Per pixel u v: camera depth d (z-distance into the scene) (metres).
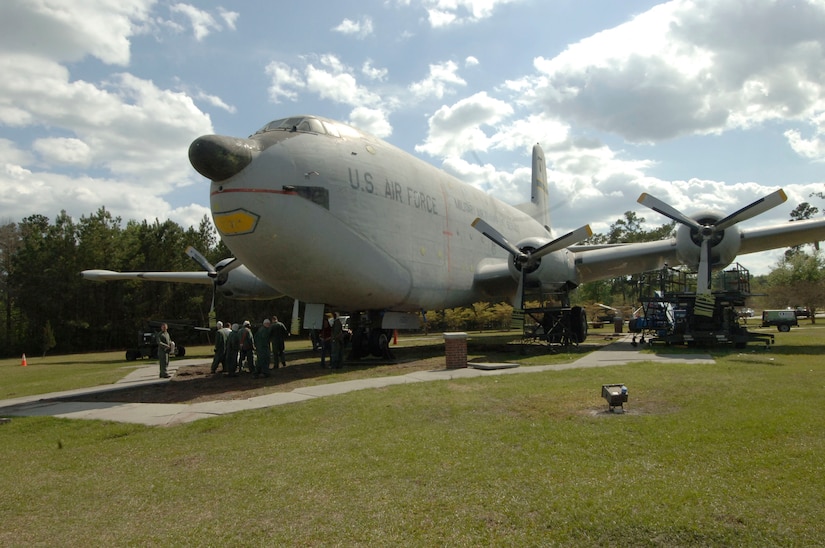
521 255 14.70
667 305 17.75
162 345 13.48
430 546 3.29
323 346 13.54
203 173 11.00
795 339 17.41
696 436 5.16
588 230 13.67
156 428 7.20
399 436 5.87
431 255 15.03
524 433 5.69
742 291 14.90
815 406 6.16
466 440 5.55
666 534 3.27
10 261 46.84
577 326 16.34
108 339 41.34
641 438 5.24
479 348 16.59
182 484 4.70
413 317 15.59
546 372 10.02
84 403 9.70
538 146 28.75
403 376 10.54
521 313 14.78
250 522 3.78
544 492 4.01
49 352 39.91
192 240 44.44
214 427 6.93
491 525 3.53
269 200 11.12
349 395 8.45
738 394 7.01
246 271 18.12
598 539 3.27
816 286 42.69
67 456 6.01
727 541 3.15
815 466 4.21
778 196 12.47
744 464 4.34
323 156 12.04
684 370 9.46
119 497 4.47
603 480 4.18
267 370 12.12
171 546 3.46
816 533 3.18
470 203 17.77
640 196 14.68
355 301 13.60
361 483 4.44
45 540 3.66
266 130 12.31
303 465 5.02
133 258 41.31
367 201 12.73
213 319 17.69
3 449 6.55
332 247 11.98
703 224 14.12
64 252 40.25
